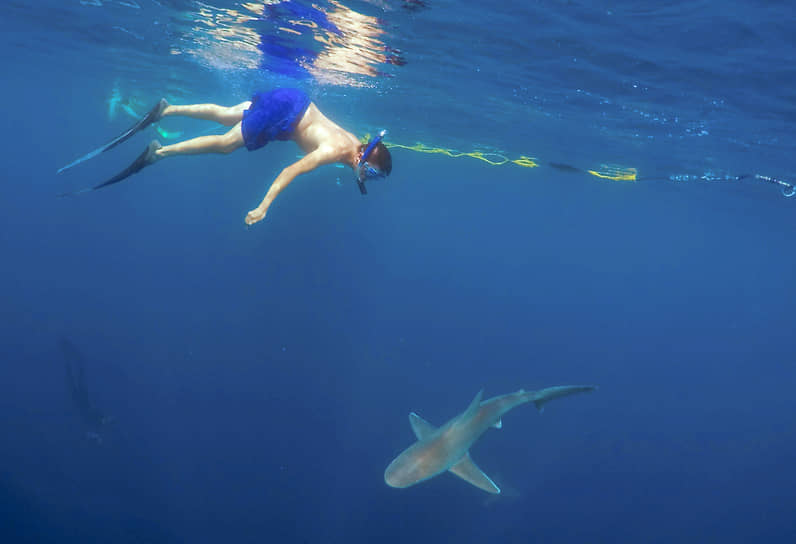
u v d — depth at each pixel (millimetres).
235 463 19609
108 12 13188
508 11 8008
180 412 22453
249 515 17125
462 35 9508
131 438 19891
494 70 11297
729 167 17109
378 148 5102
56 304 33938
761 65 8188
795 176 16453
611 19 7547
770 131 11875
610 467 25984
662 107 11523
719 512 23859
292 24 10781
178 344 30094
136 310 35656
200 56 16203
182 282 45969
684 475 26984
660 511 22750
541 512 20625
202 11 11289
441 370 36938
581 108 12961
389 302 63406
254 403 24422
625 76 9961
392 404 27672
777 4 6152
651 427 33219
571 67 10078
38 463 17453
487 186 45000
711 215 35875
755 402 48375
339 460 21172
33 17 15789
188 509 16906
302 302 45781
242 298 42750
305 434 22578
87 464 18000
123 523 15812
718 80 9211
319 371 30156
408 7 8508
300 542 16438
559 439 27953
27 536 14523
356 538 17078
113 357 26938
